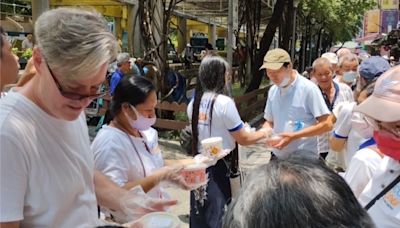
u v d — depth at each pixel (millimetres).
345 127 3420
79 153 1804
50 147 1634
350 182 2270
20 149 1525
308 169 1085
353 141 3354
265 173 1096
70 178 1714
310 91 3955
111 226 1743
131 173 2596
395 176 2053
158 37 9375
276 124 4195
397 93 2031
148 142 2738
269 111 4352
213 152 3170
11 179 1500
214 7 17578
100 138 2588
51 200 1632
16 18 16703
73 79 1518
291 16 17188
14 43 13633
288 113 4059
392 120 1974
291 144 3986
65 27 1468
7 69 1683
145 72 9055
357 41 38656
